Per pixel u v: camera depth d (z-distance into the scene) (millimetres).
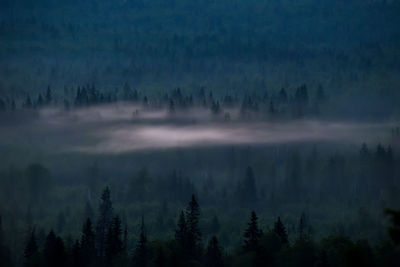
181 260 121375
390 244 76125
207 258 125250
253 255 119312
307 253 115188
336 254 110938
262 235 129375
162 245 127562
